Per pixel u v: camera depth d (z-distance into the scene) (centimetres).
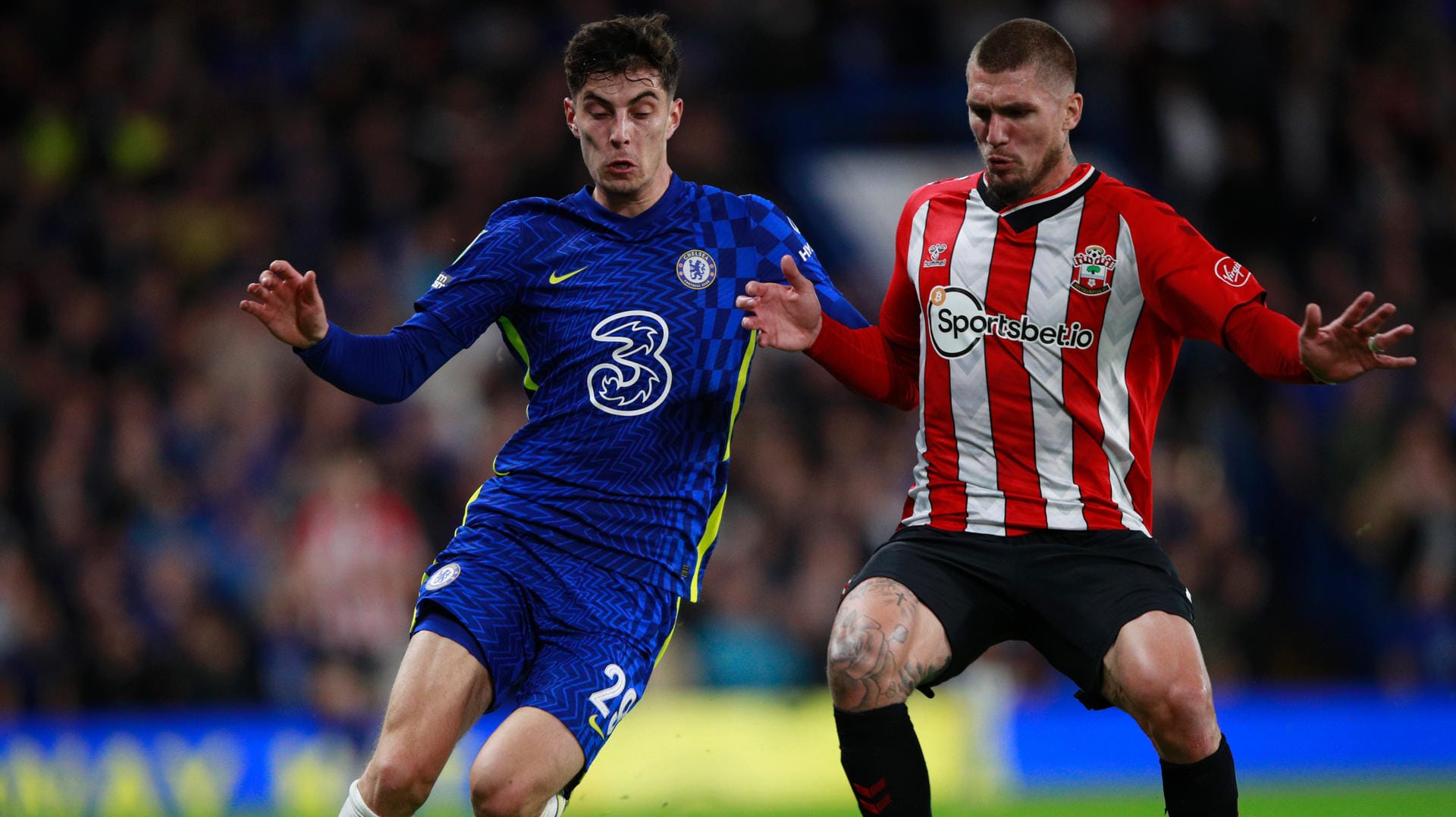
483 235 1656
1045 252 1566
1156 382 1614
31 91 4934
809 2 5381
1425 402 4453
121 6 5103
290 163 4744
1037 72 1518
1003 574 1559
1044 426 1570
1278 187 4981
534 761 1460
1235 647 4022
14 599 3706
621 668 1542
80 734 3231
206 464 4034
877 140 5341
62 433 4028
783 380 4350
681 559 1619
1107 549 1552
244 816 3253
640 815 3225
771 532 4025
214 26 5103
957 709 3541
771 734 3431
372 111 4869
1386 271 4922
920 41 5425
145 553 3819
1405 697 3988
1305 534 4394
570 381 1608
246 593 3841
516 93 4984
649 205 1647
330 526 3559
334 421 4012
